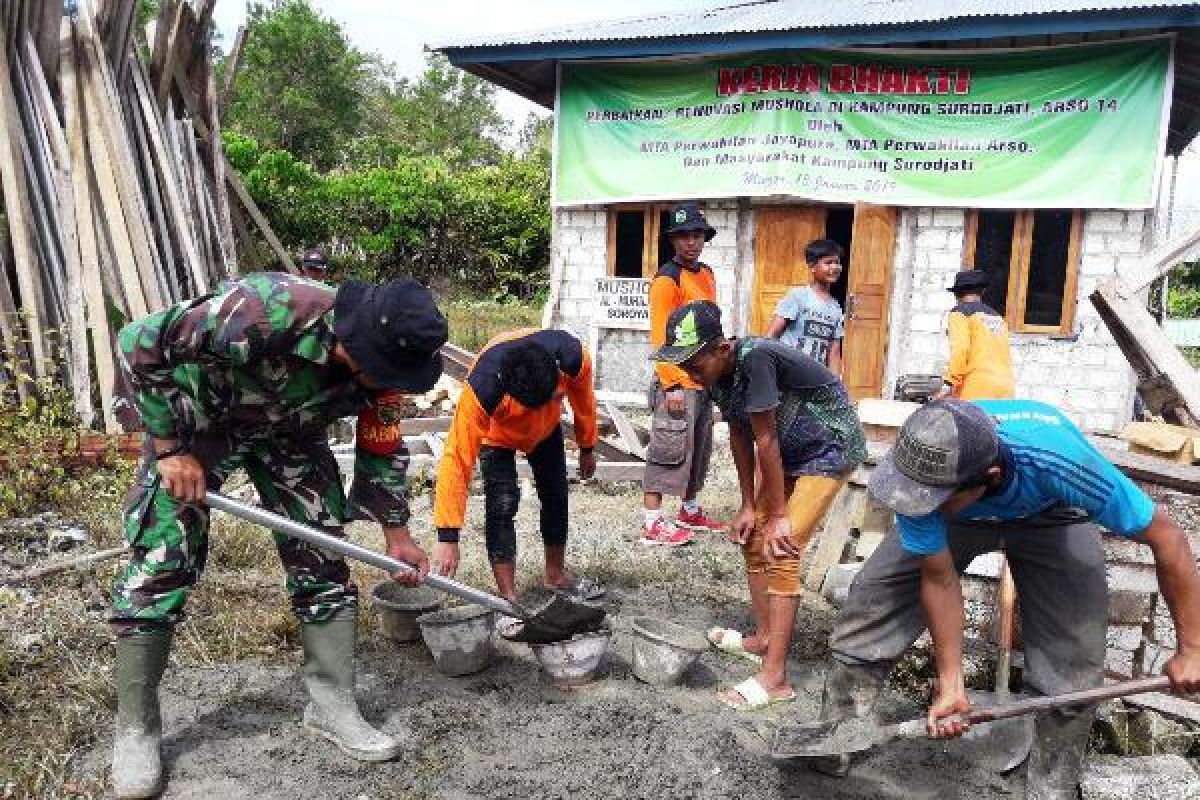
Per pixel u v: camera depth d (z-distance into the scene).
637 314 10.80
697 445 5.75
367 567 4.93
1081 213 9.24
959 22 8.91
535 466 4.28
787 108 9.88
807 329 5.93
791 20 9.73
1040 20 8.69
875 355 9.95
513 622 4.09
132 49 7.48
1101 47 8.85
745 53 9.96
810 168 9.93
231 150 17.97
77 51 6.89
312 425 2.90
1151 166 8.88
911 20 8.95
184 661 3.72
